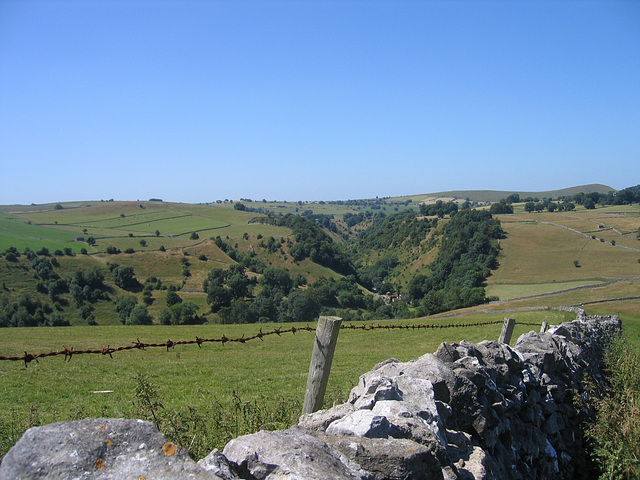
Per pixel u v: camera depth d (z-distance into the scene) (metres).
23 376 16.53
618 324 17.31
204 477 2.04
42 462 1.97
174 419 4.85
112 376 17.17
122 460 2.07
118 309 79.06
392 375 4.95
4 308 73.19
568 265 103.50
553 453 6.86
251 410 5.19
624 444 6.44
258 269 115.38
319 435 3.23
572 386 8.57
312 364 4.46
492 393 5.57
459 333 34.81
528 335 8.50
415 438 3.48
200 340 5.86
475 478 3.87
